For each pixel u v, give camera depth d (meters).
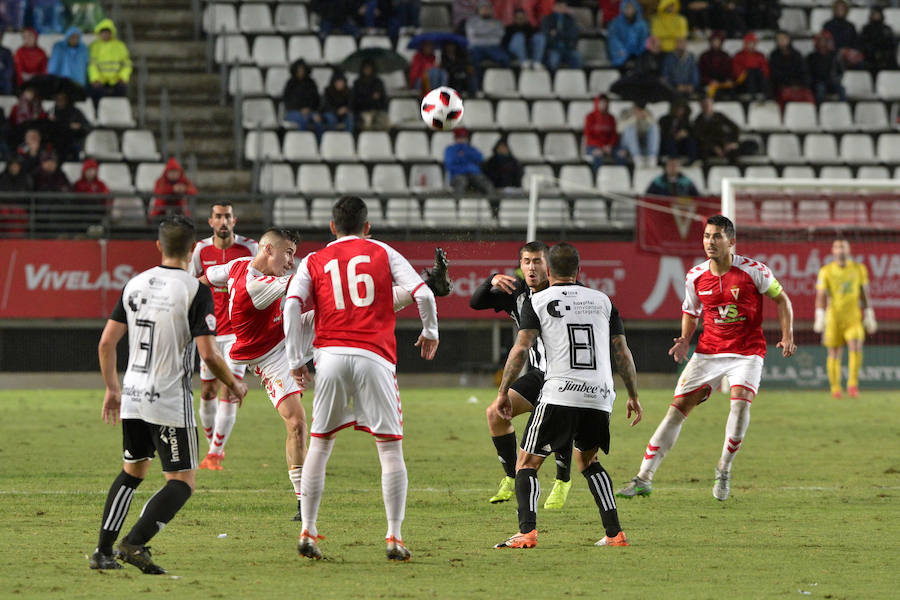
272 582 20.34
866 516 28.62
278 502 30.38
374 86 86.38
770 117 91.31
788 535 25.83
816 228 73.00
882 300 72.12
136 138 84.69
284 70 92.19
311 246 72.75
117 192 75.69
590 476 24.58
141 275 21.05
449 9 97.38
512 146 86.56
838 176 86.62
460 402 61.34
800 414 56.78
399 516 22.53
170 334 20.67
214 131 88.25
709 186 84.88
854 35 96.56
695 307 32.16
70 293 69.69
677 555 23.34
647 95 86.00
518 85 92.69
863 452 42.38
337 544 24.41
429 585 20.19
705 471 37.34
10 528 26.09
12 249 69.38
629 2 94.06
